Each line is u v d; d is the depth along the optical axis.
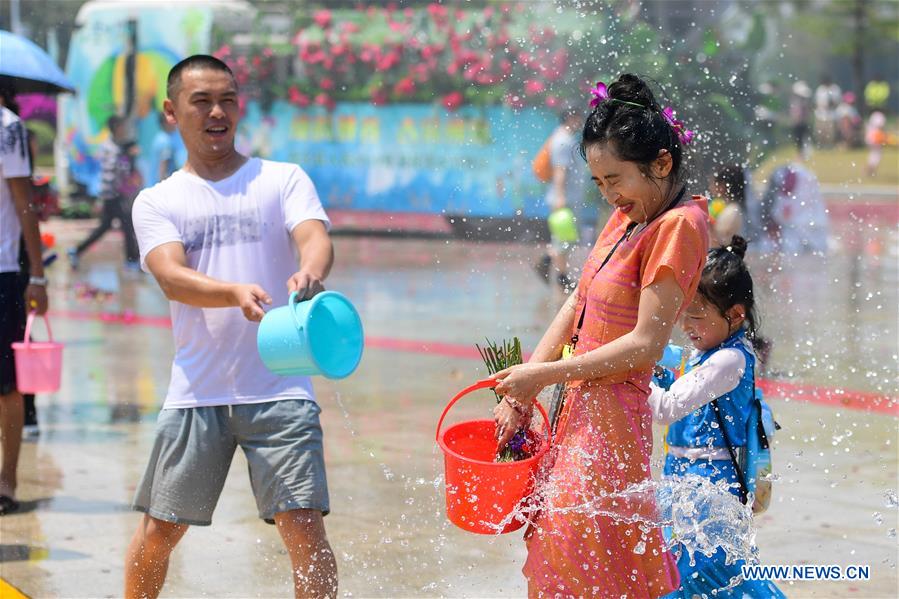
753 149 35.44
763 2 49.53
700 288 8.52
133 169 39.31
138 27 41.75
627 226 7.82
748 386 8.57
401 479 13.48
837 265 33.00
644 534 7.59
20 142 12.94
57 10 44.09
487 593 10.01
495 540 11.41
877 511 12.20
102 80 42.19
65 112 43.59
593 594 7.45
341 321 8.34
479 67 39.06
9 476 12.52
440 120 40.12
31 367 12.56
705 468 8.54
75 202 46.91
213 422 8.84
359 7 41.31
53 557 11.02
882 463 13.91
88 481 13.63
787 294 27.67
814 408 16.73
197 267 9.02
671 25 35.34
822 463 13.92
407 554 10.96
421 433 15.62
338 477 13.57
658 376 9.02
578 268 26.48
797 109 58.75
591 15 35.69
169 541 9.06
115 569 10.69
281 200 9.16
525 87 37.97
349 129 41.78
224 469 8.98
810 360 20.20
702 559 8.60
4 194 12.95
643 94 7.52
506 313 26.16
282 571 10.65
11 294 12.79
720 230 16.48
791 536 11.48
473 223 40.12
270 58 41.91
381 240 41.56
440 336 23.36
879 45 97.44
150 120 40.97
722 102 32.84
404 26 40.31
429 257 37.28
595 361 7.38
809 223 33.94
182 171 9.30
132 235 37.88
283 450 8.70
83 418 16.92
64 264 38.62
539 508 7.64
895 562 10.80
